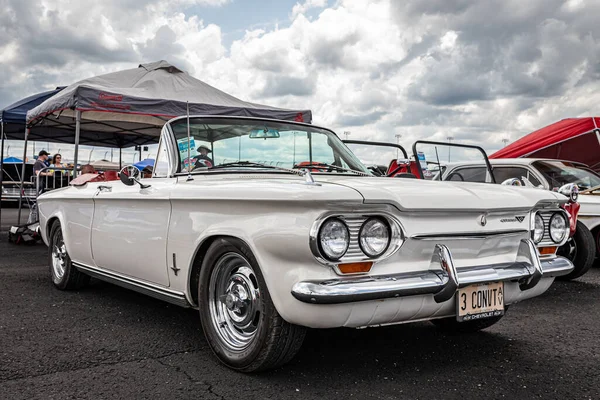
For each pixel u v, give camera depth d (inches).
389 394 100.4
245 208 106.0
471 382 107.4
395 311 100.0
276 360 104.7
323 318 94.3
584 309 177.6
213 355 122.5
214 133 145.2
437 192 106.9
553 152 404.5
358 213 96.0
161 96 353.7
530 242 118.6
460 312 107.3
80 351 124.9
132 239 143.6
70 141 462.6
